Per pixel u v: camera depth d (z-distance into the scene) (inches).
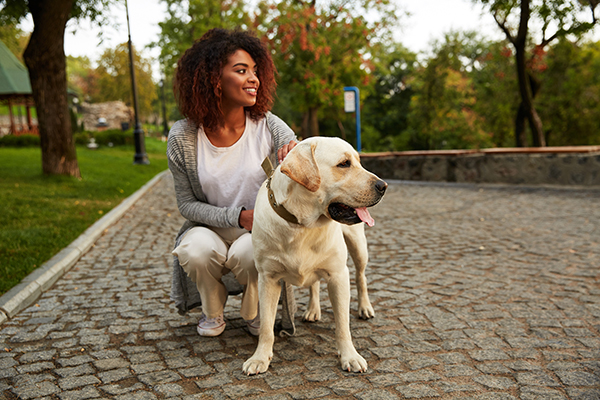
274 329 110.3
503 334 111.0
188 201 107.2
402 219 277.0
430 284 152.5
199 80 98.3
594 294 138.6
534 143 558.9
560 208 294.5
